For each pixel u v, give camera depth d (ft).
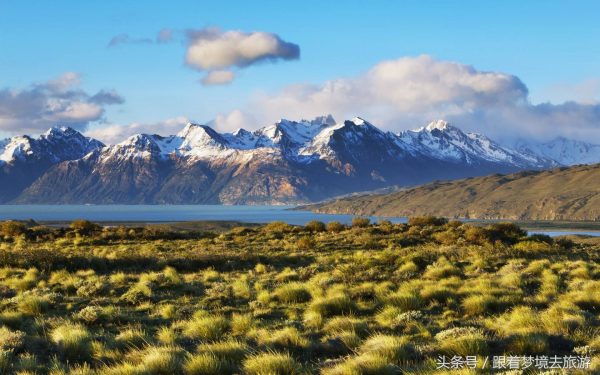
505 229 145.89
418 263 87.30
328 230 181.27
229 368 34.14
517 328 42.42
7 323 47.85
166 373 33.40
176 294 65.98
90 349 39.27
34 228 179.01
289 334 41.37
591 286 61.16
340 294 55.83
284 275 78.79
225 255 102.63
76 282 70.44
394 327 45.19
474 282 66.23
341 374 32.04
